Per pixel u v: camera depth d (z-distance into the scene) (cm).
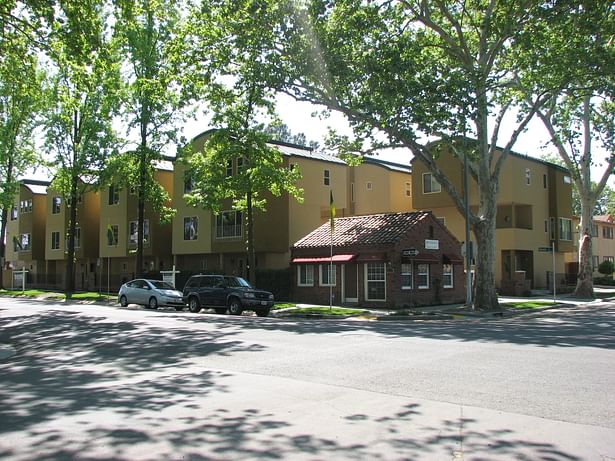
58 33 1819
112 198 5062
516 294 3678
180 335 1612
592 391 841
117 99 3528
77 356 1303
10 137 4175
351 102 2381
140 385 938
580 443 605
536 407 756
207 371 1052
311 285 3158
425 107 2166
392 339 1463
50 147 3862
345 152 2741
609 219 6038
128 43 3331
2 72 2105
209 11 2316
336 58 2228
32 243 5972
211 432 655
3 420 725
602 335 1530
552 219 4334
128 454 579
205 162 2952
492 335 1538
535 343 1359
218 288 2598
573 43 2361
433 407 764
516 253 4100
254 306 2508
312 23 2241
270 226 3734
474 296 2644
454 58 2631
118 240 4962
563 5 2134
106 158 3762
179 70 2439
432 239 3059
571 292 3978
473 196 3803
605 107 3347
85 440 629
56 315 2394
